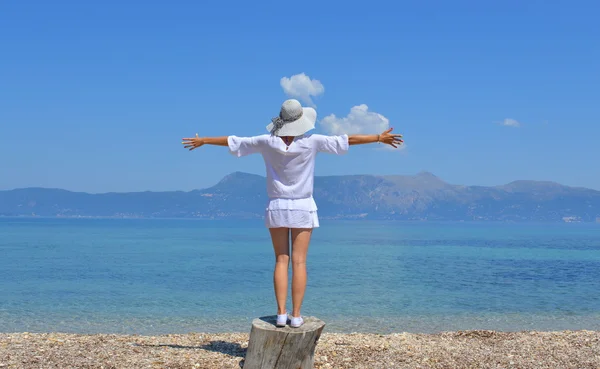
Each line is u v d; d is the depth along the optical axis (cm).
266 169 689
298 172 670
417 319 1750
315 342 675
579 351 882
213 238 11869
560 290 2753
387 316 1811
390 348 888
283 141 665
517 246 9269
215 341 959
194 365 727
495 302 2234
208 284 2981
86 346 848
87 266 4253
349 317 1783
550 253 7031
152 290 2656
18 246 7619
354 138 666
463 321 1719
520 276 3638
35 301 2195
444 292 2606
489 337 1048
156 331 1510
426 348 895
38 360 738
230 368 714
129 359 755
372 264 4741
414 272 3900
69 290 2631
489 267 4491
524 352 871
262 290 2669
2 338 933
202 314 1858
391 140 664
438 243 10350
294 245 683
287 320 710
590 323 1694
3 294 2452
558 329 1572
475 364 787
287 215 666
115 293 2516
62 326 1587
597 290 2755
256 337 672
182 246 8150
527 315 1867
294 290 684
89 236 12319
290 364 660
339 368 752
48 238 10919
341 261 5159
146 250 6906
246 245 8588
